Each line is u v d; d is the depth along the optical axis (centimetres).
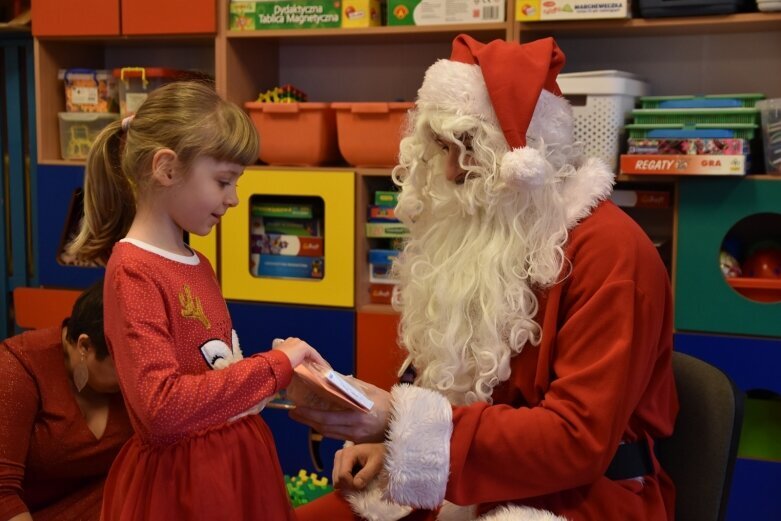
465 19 222
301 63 270
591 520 128
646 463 136
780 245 224
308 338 237
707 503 137
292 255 242
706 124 206
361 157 232
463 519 136
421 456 125
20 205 279
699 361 146
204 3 238
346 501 148
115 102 257
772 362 207
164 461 119
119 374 117
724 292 210
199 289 126
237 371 117
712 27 222
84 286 255
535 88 133
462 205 139
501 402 137
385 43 262
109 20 245
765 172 214
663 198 227
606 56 246
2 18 274
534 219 135
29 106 276
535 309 133
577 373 124
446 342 134
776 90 234
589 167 141
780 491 211
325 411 129
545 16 213
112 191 138
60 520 158
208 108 124
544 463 123
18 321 259
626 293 125
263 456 125
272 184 236
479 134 135
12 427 151
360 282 236
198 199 123
